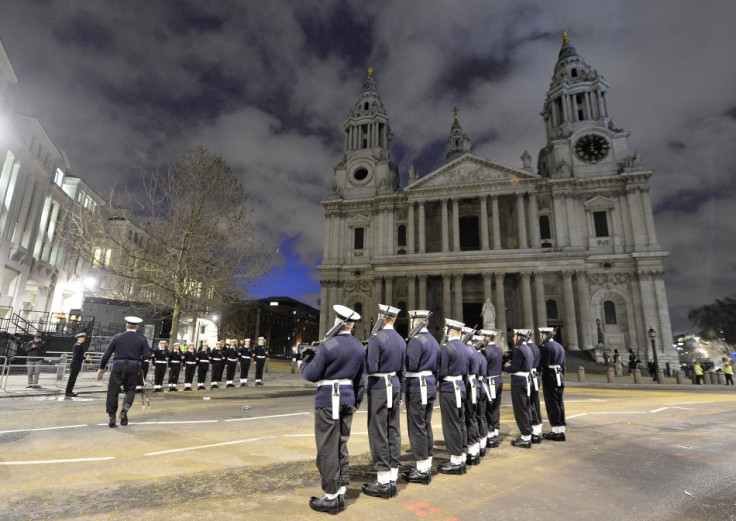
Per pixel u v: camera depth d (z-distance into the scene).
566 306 46.69
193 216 24.16
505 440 8.96
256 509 4.59
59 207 38.19
